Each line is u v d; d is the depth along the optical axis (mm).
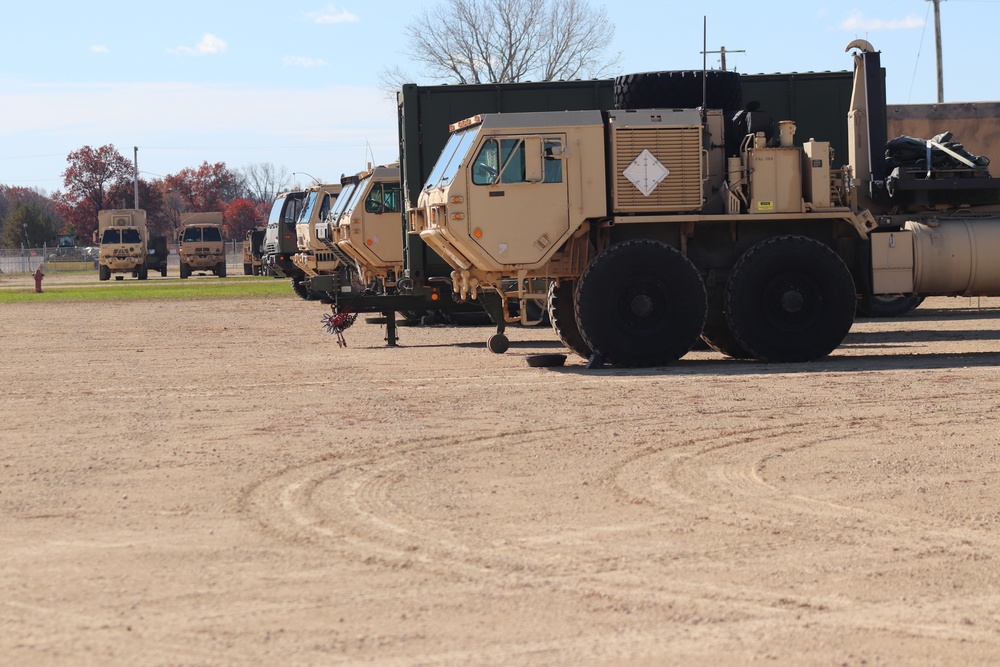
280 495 9539
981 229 18984
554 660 5969
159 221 143125
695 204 18109
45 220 130125
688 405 13867
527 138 17750
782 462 10578
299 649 6137
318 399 14984
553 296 19234
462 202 17719
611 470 10328
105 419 13586
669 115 18016
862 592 6973
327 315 23203
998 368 16844
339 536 8297
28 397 15680
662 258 17859
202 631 6406
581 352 19391
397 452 11242
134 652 6117
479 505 9141
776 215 18375
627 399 14438
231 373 18312
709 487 9656
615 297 17781
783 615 6598
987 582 7141
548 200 17875
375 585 7176
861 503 9062
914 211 19594
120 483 10031
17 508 9188
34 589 7145
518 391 15383
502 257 17859
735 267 18172
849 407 13516
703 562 7586
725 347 19906
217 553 7887
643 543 8039
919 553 7734
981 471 10070
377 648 6145
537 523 8594
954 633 6305
